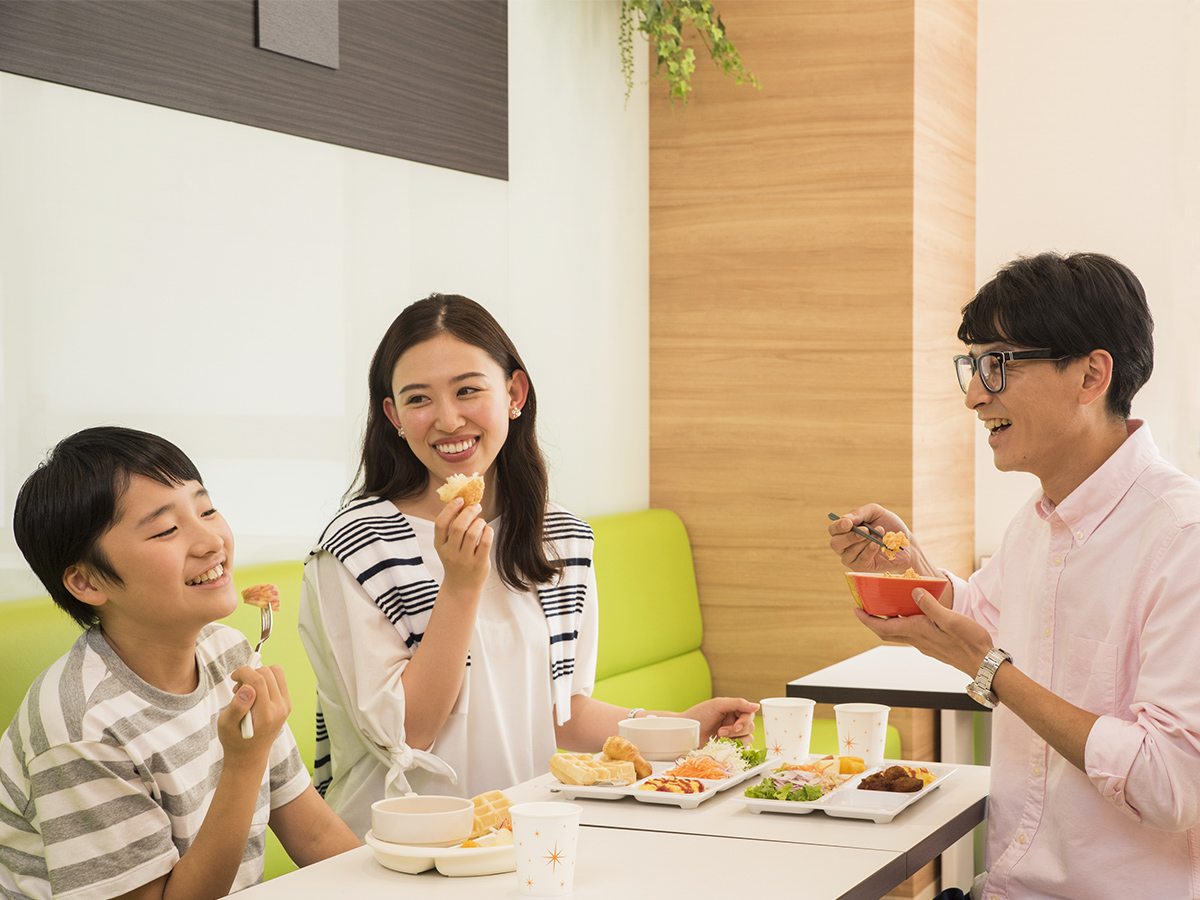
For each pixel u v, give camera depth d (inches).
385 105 109.0
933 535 146.5
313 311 102.3
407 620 70.4
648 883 48.3
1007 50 158.9
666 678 139.3
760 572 149.6
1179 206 151.0
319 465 103.3
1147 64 152.0
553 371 136.3
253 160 95.7
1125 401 58.6
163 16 87.5
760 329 149.1
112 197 84.6
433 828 51.4
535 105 132.6
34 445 79.8
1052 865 57.8
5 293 77.7
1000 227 160.4
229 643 60.7
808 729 68.8
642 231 154.5
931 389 145.9
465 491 66.5
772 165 147.6
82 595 53.6
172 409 89.6
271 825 62.7
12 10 77.3
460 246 120.1
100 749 51.3
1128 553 57.1
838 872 49.4
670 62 144.7
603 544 132.2
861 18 141.7
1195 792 51.5
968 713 109.7
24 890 52.5
